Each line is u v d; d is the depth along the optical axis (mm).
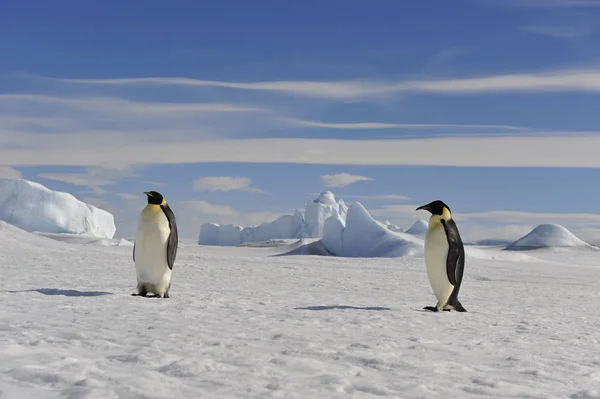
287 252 71000
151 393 3477
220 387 3795
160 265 10828
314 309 10102
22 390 3395
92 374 3898
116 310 7996
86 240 68938
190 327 6598
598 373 5207
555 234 76062
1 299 8727
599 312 12906
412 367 4961
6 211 81938
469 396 3990
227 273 21172
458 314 10602
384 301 13078
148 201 10945
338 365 4844
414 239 64062
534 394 4109
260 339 5996
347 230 70812
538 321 10000
